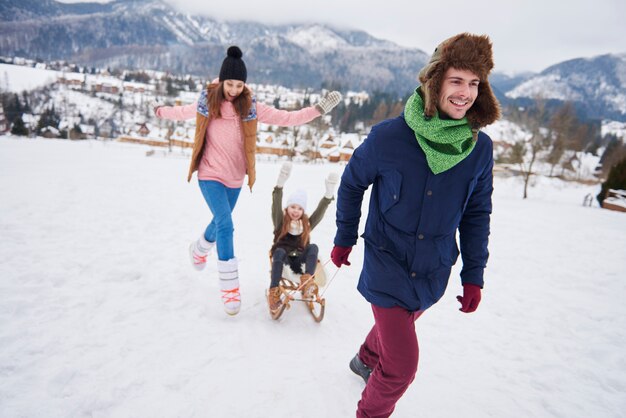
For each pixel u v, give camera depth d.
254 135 3.06
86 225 5.66
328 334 3.15
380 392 1.83
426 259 1.80
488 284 5.31
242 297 3.59
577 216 15.32
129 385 2.18
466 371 2.92
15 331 2.54
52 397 2.01
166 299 3.32
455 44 1.54
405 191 1.73
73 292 3.24
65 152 27.92
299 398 2.27
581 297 5.00
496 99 1.62
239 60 2.85
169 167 21.55
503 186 32.47
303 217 3.42
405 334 1.79
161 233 5.74
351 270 5.26
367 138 1.81
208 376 2.35
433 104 1.56
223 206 3.05
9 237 4.57
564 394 2.73
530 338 3.66
